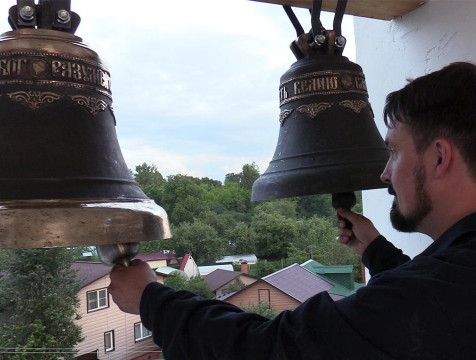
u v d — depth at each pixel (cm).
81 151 126
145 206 122
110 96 142
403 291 101
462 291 99
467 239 108
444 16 247
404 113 120
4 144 122
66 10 135
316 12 190
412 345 98
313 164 176
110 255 130
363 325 102
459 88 112
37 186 116
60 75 129
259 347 109
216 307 119
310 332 106
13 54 127
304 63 192
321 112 185
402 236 279
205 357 113
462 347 97
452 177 112
